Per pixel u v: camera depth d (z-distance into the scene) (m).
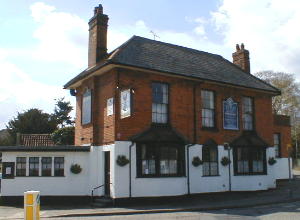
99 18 21.11
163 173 18.55
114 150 17.55
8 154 18.55
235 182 21.58
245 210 15.66
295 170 46.12
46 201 18.41
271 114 24.86
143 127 18.45
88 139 19.97
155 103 19.19
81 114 21.58
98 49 20.84
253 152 22.81
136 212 15.27
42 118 41.91
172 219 13.30
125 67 18.14
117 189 17.30
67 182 18.67
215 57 26.20
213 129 21.30
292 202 18.27
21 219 14.00
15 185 18.38
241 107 23.03
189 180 19.50
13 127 41.38
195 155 20.06
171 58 21.27
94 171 19.02
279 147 27.91
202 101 21.25
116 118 17.77
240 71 25.61
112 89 18.25
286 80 52.38
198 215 14.29
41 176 18.56
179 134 19.47
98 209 16.22
